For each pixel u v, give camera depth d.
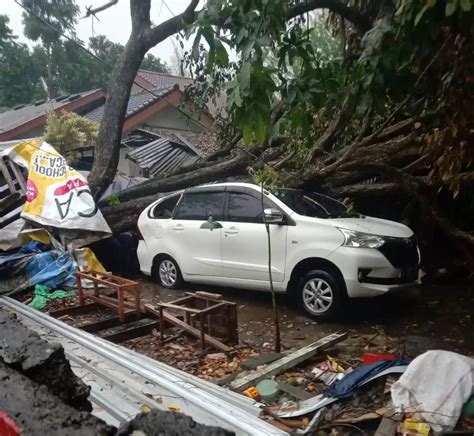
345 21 7.40
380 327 5.84
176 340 5.37
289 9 5.85
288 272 6.28
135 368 3.59
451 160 4.63
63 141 13.91
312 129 6.84
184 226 7.31
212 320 5.25
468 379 3.36
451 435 3.09
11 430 1.64
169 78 21.05
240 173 8.92
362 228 6.04
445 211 8.52
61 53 23.47
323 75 4.59
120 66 9.23
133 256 9.10
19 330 2.54
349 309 6.34
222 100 11.71
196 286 7.74
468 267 7.98
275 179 5.62
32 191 7.86
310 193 7.10
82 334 4.68
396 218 9.34
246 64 3.73
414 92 4.80
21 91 25.47
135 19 8.91
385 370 3.75
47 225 7.66
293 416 3.56
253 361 4.69
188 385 3.38
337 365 4.54
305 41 4.32
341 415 3.49
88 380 3.19
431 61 3.89
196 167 9.66
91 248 9.00
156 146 14.08
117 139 9.41
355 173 8.37
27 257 7.13
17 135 16.12
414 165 7.62
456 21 3.41
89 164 14.39
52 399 1.84
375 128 7.68
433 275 7.92
